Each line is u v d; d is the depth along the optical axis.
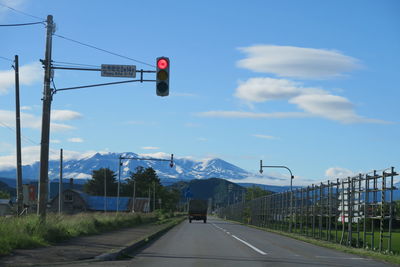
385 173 22.33
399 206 25.44
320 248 24.83
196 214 78.25
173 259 16.62
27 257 14.55
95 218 34.94
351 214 26.94
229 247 22.81
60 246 18.52
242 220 84.06
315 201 34.59
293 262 16.41
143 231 34.09
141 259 16.52
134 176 174.75
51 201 121.19
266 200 57.06
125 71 21.59
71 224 26.69
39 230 19.70
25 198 24.77
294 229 40.69
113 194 162.00
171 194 183.75
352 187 26.81
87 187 161.88
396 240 36.25
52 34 22.66
